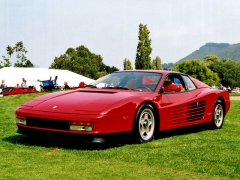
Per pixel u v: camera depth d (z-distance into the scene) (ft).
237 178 9.86
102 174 10.12
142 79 17.83
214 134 18.76
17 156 12.53
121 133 14.67
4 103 43.32
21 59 200.13
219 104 21.26
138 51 180.34
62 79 134.10
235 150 13.76
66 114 14.15
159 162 11.60
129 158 12.20
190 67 284.61
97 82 18.67
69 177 9.78
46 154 12.96
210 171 10.51
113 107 14.38
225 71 333.42
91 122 13.79
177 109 17.63
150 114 16.08
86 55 289.33
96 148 14.29
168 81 18.24
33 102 16.02
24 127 15.33
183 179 9.70
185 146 14.67
